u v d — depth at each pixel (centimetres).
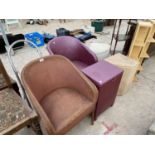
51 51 172
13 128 97
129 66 170
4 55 296
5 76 119
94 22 401
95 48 243
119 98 200
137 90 214
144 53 220
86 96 141
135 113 179
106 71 146
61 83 155
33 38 319
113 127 162
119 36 238
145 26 179
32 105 110
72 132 156
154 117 174
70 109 130
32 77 130
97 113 162
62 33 355
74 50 204
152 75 246
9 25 442
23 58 287
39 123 125
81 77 136
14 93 123
